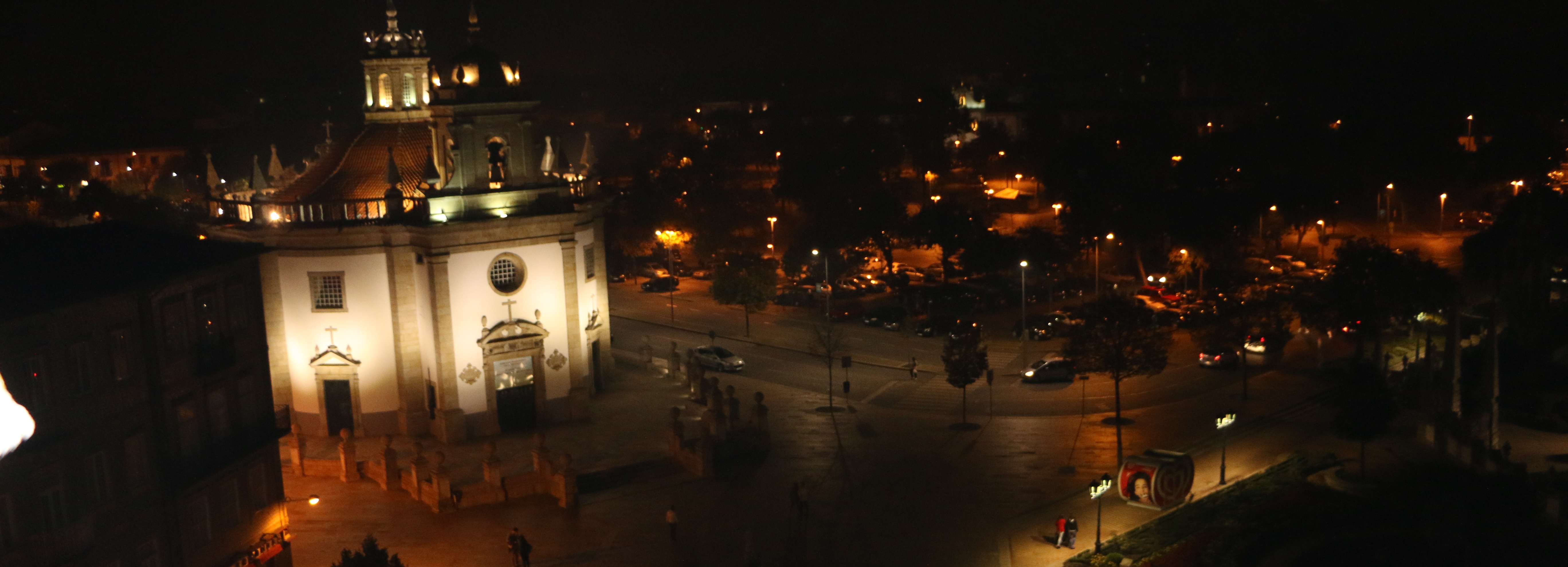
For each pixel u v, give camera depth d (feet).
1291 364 240.73
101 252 131.23
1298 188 347.97
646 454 186.50
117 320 117.91
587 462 182.80
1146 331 188.85
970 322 274.98
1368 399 165.89
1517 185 408.46
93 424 114.42
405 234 193.47
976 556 148.66
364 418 198.90
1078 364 186.50
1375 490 164.45
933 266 365.20
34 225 145.07
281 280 196.85
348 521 163.84
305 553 152.25
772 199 470.80
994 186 544.62
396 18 213.87
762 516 163.63
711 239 367.86
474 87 193.88
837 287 329.11
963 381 205.26
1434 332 246.88
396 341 196.13
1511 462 166.20
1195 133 529.86
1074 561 144.25
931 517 162.71
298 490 176.65
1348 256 228.43
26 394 106.83
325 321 196.85
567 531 159.02
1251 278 295.07
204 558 130.62
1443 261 344.28
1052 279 313.53
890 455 190.90
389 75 214.07
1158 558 143.54
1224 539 147.84
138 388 120.67
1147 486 161.79
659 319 306.76
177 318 127.65
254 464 139.03
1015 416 212.64
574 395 203.82
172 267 127.75
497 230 193.47
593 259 217.15
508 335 195.62
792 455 191.21
